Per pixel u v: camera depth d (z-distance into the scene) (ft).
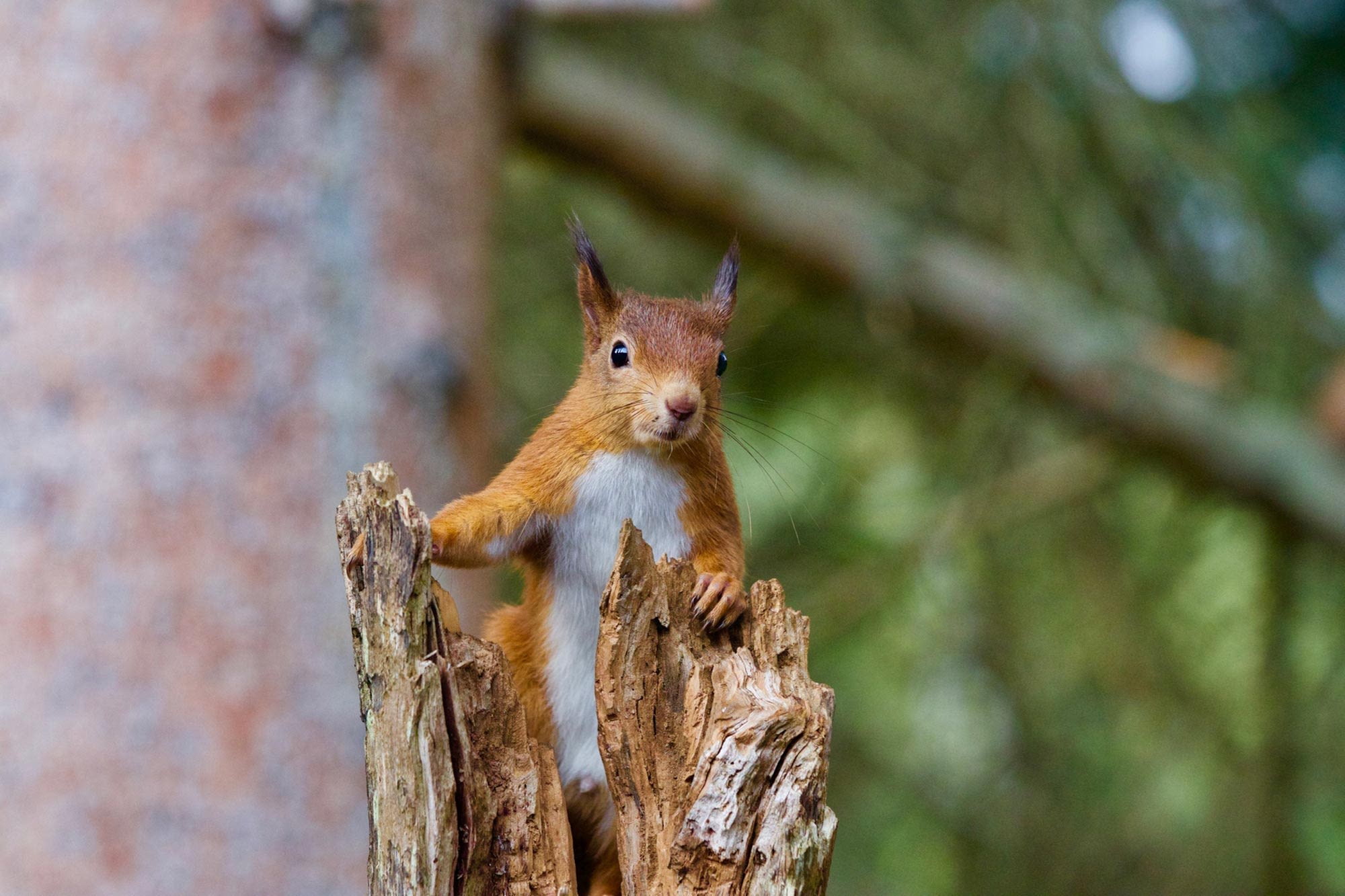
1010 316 57.26
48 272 33.55
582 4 43.14
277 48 35.55
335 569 33.86
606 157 56.29
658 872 19.63
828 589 54.08
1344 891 53.98
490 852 19.52
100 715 31.86
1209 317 59.62
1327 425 56.90
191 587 32.73
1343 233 60.13
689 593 21.15
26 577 32.27
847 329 61.62
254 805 32.07
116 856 31.37
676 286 59.98
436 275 37.24
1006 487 56.29
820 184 58.59
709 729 19.89
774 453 57.47
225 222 34.55
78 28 34.45
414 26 38.14
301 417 34.45
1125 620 56.59
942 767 56.08
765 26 58.65
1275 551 58.18
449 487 35.96
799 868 19.39
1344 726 56.34
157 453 33.09
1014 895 53.78
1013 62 56.08
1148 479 63.41
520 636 26.16
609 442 26.20
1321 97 61.98
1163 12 57.11
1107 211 57.47
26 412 33.01
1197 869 53.31
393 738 18.65
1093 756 55.77
